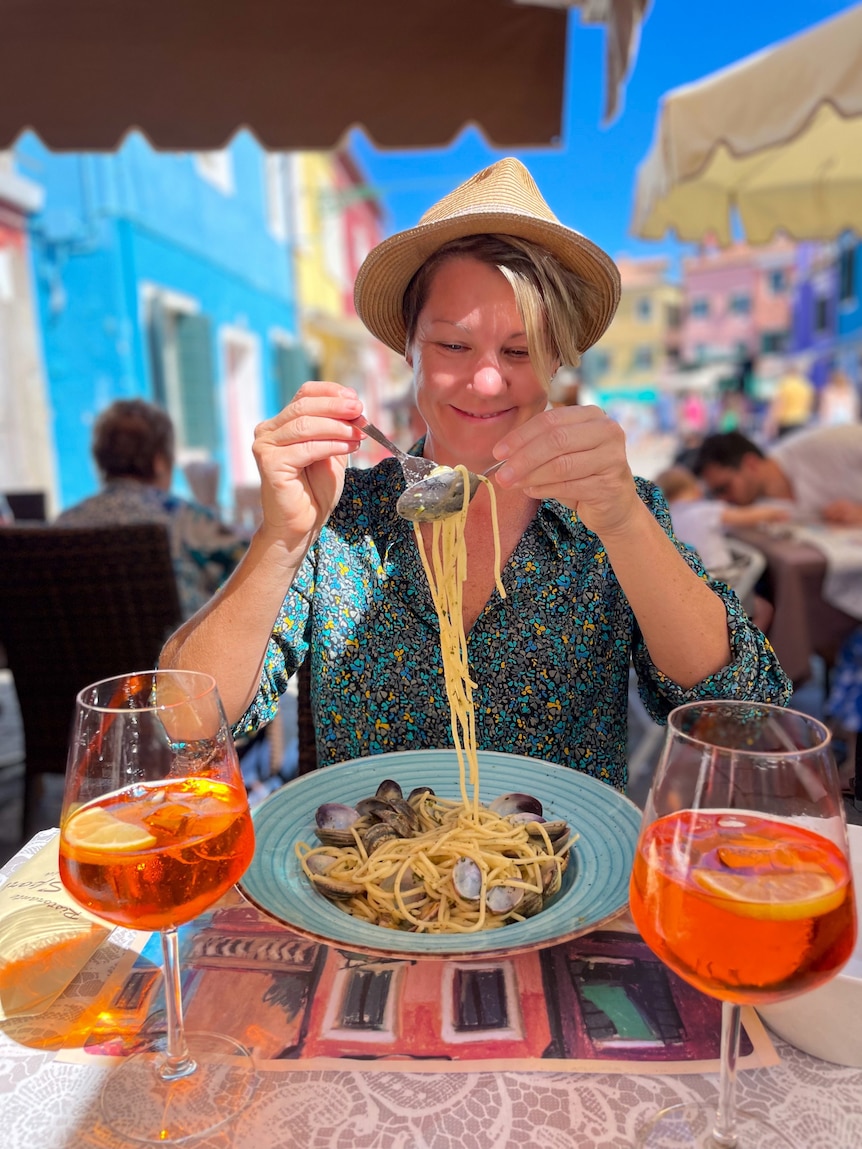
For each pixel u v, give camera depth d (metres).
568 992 0.90
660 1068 0.79
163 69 2.93
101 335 7.98
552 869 1.04
